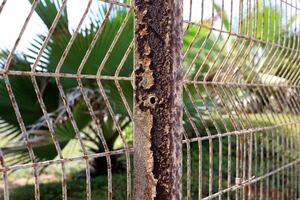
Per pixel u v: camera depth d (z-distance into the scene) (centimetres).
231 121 252
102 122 584
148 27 180
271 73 308
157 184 180
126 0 459
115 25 472
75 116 523
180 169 185
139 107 182
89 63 488
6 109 540
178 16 182
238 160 257
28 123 552
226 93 252
